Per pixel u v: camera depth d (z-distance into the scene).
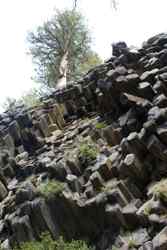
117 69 11.43
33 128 14.04
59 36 27.05
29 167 11.95
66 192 9.16
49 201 9.34
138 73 11.44
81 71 25.38
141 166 8.41
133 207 7.73
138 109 9.78
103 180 8.94
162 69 10.36
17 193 10.29
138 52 12.12
